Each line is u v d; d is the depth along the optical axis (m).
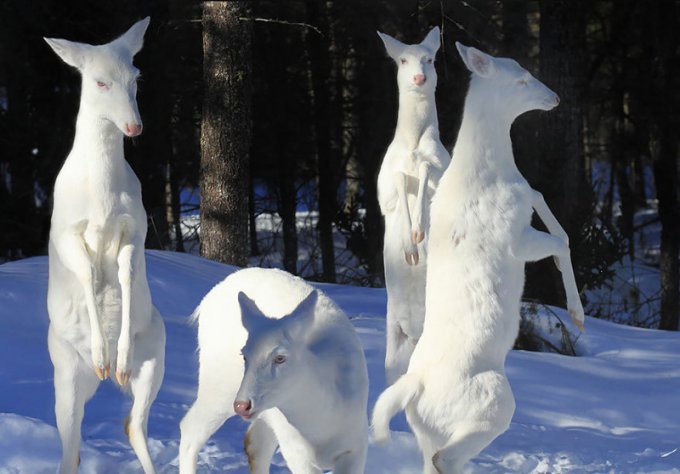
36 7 21.20
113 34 21.91
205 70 16.56
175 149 26.19
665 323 24.84
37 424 7.36
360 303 13.90
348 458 6.14
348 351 6.09
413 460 7.81
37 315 10.76
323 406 5.80
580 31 23.86
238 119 16.45
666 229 26.02
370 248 25.67
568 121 20.88
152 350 7.07
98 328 6.80
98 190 6.87
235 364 6.35
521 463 7.94
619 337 13.47
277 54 26.83
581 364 11.48
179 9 23.97
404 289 9.31
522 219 6.88
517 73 6.87
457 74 24.25
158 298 12.41
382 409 6.59
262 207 30.41
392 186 9.38
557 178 20.25
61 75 21.98
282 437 6.08
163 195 23.92
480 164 6.91
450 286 6.79
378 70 26.61
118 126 6.82
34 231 21.94
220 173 16.42
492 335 6.72
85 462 7.20
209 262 14.88
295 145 28.08
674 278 25.44
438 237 6.91
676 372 11.38
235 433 8.35
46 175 22.02
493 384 6.65
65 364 6.99
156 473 6.97
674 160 26.52
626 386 10.78
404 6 24.66
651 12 27.28
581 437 8.91
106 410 8.68
